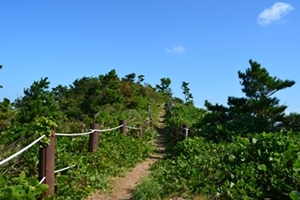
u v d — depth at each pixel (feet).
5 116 27.76
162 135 56.54
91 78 101.71
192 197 17.66
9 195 10.26
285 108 40.09
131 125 44.68
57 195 16.81
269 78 43.65
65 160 20.30
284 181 16.35
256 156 19.52
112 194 20.08
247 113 39.96
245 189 16.78
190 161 25.89
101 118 44.24
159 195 18.48
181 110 79.71
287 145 19.03
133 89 94.17
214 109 47.21
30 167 17.38
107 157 26.14
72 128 31.22
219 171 20.10
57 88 106.11
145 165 30.71
